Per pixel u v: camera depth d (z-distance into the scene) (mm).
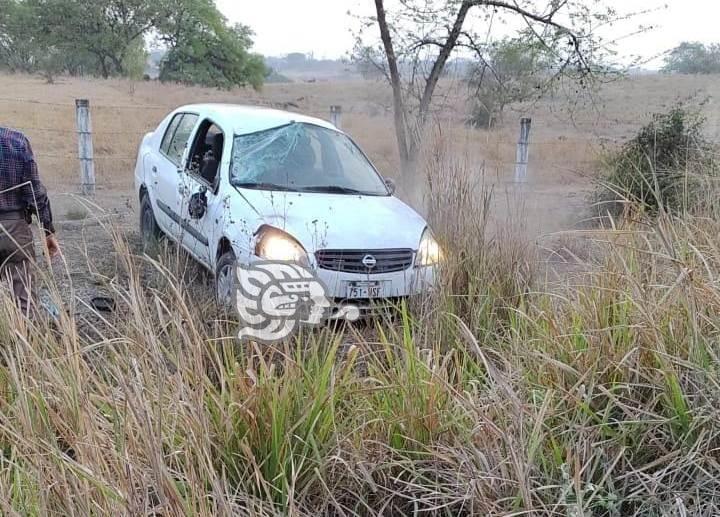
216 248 4379
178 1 52625
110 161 12266
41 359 2084
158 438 1812
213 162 5020
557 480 2162
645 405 2436
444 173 4332
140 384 1983
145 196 6121
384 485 2293
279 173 4871
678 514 2021
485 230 4102
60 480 1738
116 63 53375
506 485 2127
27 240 3412
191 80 52719
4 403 2096
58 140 14820
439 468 2318
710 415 2203
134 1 51219
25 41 51594
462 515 2191
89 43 51625
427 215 4363
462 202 4133
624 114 8539
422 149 4852
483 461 2125
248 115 5430
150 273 4328
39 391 1983
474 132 5285
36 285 3104
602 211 5879
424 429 2424
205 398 2287
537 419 2184
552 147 9320
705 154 5348
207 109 5629
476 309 3518
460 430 2354
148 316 2264
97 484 1676
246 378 2412
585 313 2936
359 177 5227
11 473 1964
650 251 2777
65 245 5941
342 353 2998
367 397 2609
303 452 2227
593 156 7969
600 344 2623
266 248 3838
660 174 5723
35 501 1765
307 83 45125
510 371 2674
